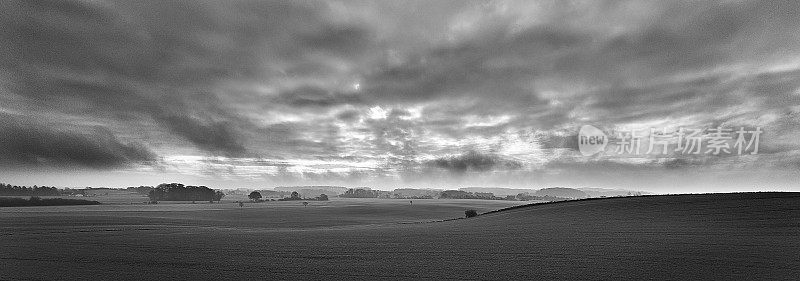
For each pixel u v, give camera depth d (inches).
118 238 1052.5
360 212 3907.5
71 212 3105.3
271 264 652.7
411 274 565.3
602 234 988.6
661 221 1247.5
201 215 3125.0
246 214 3435.0
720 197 1945.1
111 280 539.2
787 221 1128.2
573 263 624.1
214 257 728.3
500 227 1274.6
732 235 901.8
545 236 981.8
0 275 572.4
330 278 545.0
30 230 1314.0
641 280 506.3
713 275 523.2
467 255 719.1
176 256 740.0
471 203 7352.4
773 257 636.7
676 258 644.1
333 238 1045.2
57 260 701.9
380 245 877.8
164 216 2689.5
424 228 1362.0
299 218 3016.7
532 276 540.4
